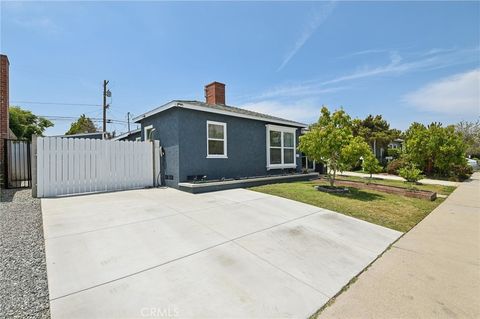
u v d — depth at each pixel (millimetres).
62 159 6797
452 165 15352
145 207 5445
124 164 8047
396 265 3121
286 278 2656
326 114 8250
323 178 12625
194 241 3586
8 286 2291
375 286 2576
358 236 4176
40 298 2133
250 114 10594
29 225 4059
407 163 16531
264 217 4977
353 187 9773
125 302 2102
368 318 2029
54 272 2568
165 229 4035
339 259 3234
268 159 11336
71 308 1992
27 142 8500
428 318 2053
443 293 2457
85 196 6680
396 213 5820
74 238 3518
